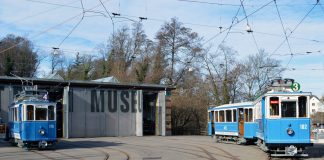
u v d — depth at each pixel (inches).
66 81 1641.2
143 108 1945.1
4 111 1537.9
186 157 863.1
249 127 1189.7
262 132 893.8
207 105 2351.1
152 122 1908.2
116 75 2381.9
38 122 1059.9
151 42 2359.7
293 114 839.7
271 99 845.8
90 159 826.2
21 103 1071.6
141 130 1814.7
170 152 976.9
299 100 840.3
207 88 2415.1
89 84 1700.3
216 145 1213.7
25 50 2652.6
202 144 1261.1
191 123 2274.9
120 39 2377.0
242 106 1243.8
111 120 1760.6
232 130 1299.2
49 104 1075.3
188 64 2381.9
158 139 1549.0
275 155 831.1
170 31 2336.4
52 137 1069.1
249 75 2380.7
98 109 1729.8
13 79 1547.7
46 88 1649.9
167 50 2346.2
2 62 2487.7
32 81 1568.7
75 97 1676.9
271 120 842.2
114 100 1774.1
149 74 2381.9
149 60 2399.1
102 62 2696.9
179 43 2340.1
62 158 846.5
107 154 928.3
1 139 1369.3
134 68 2399.1
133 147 1136.8
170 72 2377.0
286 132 834.8
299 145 834.2
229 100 2380.7
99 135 1726.1
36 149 1069.1
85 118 1696.6
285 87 870.4
